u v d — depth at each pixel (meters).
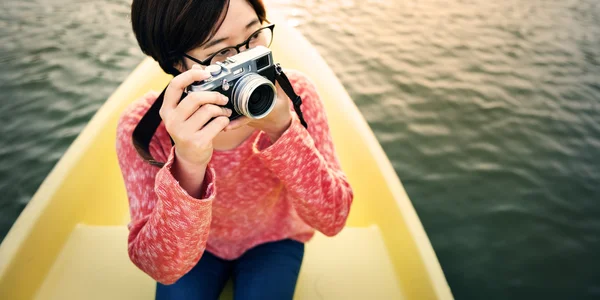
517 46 4.68
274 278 1.09
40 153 2.95
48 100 3.42
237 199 1.04
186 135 0.74
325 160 1.05
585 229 2.53
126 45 4.22
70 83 3.63
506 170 2.92
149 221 0.86
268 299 1.06
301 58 2.63
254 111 0.78
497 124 3.38
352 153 2.00
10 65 3.82
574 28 5.18
